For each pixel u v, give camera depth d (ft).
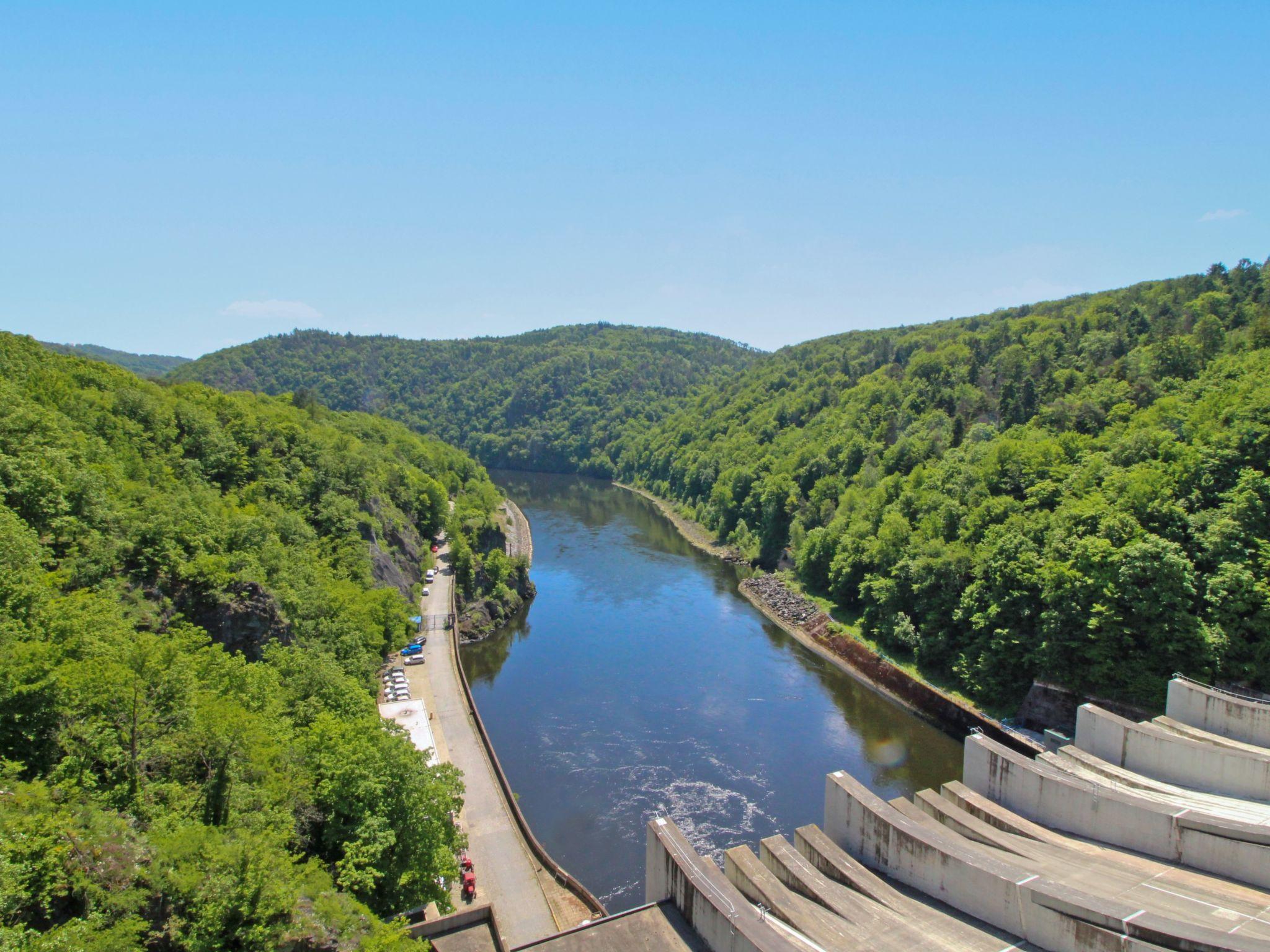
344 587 276.62
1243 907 131.54
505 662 319.88
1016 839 157.58
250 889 97.50
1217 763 169.37
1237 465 247.50
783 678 303.48
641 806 208.03
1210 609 225.35
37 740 110.22
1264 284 437.99
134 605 180.55
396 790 140.15
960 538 309.83
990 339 520.42
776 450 574.56
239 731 122.62
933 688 276.41
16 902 82.79
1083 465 299.79
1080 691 244.42
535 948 118.21
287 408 499.51
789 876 142.82
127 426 274.16
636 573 465.06
